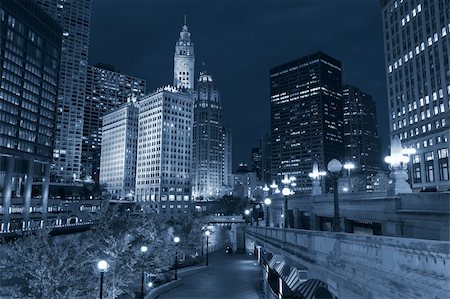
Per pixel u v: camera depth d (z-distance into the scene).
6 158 127.19
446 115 97.19
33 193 193.25
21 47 136.00
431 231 19.92
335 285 15.34
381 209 26.02
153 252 42.19
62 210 161.50
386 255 10.69
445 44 99.31
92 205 172.88
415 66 111.44
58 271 29.20
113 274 33.75
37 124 143.25
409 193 22.56
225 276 47.62
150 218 64.75
